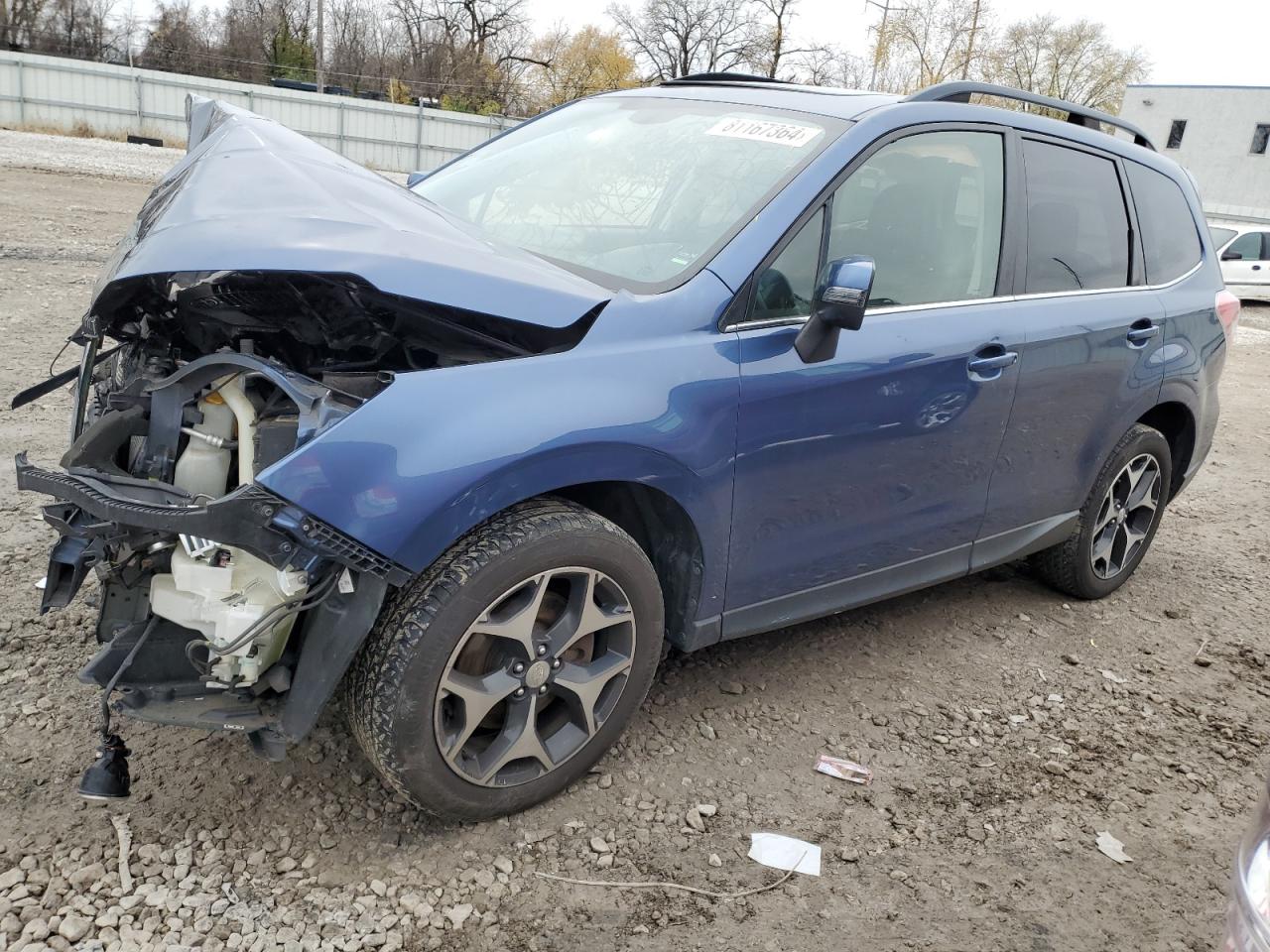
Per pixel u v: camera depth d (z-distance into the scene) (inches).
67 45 2203.5
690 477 106.3
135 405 96.8
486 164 151.3
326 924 89.8
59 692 116.6
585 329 102.0
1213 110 1899.6
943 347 128.5
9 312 291.4
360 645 90.4
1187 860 113.7
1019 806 119.9
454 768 97.8
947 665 152.6
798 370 113.1
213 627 88.9
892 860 107.7
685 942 93.0
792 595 125.8
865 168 123.2
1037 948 97.7
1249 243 767.7
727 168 124.3
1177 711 147.6
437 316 99.8
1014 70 2038.6
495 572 94.2
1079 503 167.2
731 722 129.3
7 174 652.7
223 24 2402.8
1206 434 191.2
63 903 87.8
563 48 2213.3
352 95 2114.9
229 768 107.7
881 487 128.2
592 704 107.6
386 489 86.2
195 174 106.7
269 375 86.5
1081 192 157.4
